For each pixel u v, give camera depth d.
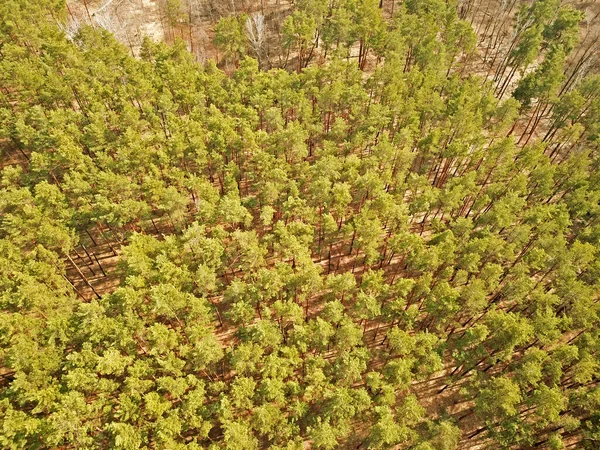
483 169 63.34
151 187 56.81
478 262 53.12
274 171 58.06
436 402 50.97
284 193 60.72
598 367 45.97
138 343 48.16
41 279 48.84
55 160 61.09
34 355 42.94
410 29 79.44
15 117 66.38
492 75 92.75
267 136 62.72
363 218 53.19
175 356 46.88
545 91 71.31
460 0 102.50
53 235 50.72
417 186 60.50
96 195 54.06
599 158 67.25
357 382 51.09
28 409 45.69
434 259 49.41
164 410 41.69
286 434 42.62
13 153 72.69
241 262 53.97
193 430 46.31
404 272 60.78
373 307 46.56
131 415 41.44
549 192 60.81
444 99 77.06
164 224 64.06
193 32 100.44
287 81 72.75
